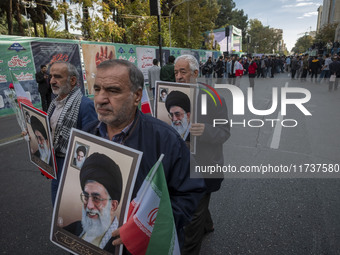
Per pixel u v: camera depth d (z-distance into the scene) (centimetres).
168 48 1655
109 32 1303
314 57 1154
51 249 223
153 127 117
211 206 279
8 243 230
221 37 4175
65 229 110
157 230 93
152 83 818
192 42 2506
